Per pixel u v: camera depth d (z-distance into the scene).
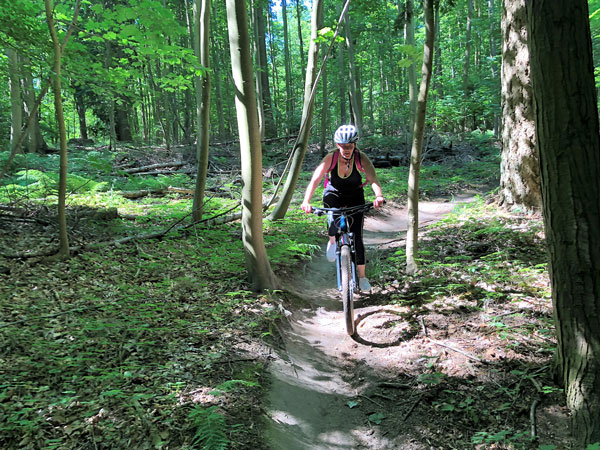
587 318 2.58
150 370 3.15
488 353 3.38
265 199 9.55
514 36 6.64
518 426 2.69
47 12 4.20
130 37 4.89
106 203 8.20
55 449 2.32
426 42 4.42
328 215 4.35
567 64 2.40
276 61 32.75
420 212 9.66
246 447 2.54
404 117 19.42
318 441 2.83
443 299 4.38
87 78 5.32
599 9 9.67
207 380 3.12
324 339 4.12
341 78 21.88
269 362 3.53
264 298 4.62
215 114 26.72
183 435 2.51
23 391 2.76
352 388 3.38
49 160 11.77
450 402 2.99
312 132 24.30
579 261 2.56
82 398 2.76
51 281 4.48
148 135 24.81
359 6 17.00
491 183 11.91
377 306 4.64
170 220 7.41
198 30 6.92
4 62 5.36
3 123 13.84
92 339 3.49
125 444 2.41
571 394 2.66
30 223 6.21
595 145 2.48
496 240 5.85
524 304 4.03
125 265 5.23
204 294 4.65
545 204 2.68
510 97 6.85
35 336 3.44
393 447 2.75
